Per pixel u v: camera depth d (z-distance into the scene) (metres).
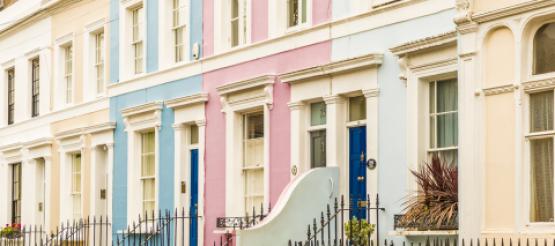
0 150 31.17
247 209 19.47
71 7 26.59
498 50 12.17
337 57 17.00
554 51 11.68
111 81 24.47
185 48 21.64
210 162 20.41
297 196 16.02
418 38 15.27
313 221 15.33
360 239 14.61
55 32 27.56
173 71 21.83
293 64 18.09
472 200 12.32
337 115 16.86
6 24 30.72
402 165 15.37
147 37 23.00
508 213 11.86
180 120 21.47
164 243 21.61
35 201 28.59
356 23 16.59
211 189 20.31
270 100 18.50
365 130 16.52
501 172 12.00
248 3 19.52
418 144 15.12
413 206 14.16
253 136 19.55
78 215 26.30
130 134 23.41
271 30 18.73
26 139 29.48
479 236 12.16
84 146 25.52
